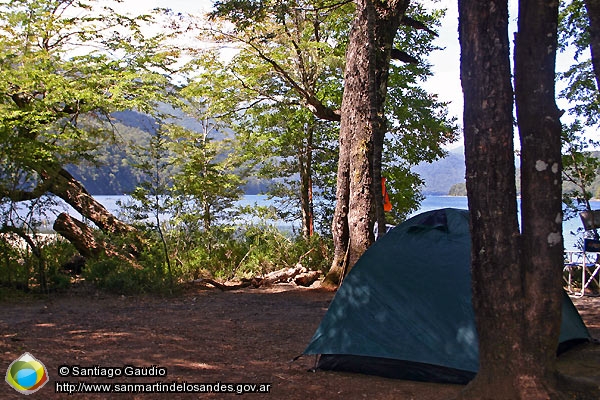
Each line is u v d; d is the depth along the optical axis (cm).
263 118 1714
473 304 439
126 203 1245
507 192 418
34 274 1046
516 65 425
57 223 1284
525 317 420
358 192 1102
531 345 421
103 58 1452
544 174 412
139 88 1403
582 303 980
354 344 577
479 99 418
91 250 1286
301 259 1402
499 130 416
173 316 858
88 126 1473
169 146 1689
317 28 1597
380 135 1103
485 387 430
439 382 545
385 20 1098
